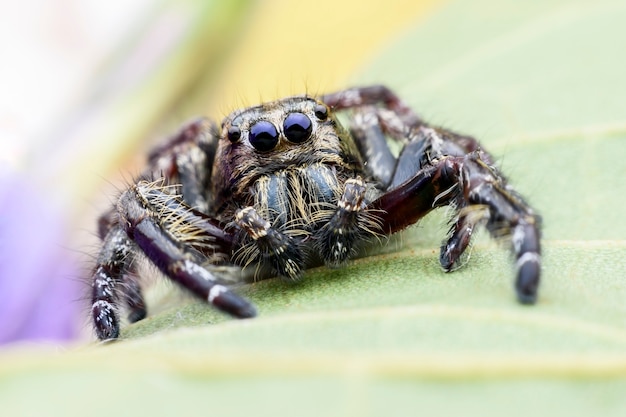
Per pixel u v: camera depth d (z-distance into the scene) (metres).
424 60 0.09
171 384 0.05
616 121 0.07
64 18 0.09
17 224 0.08
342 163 0.07
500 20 0.09
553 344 0.06
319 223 0.07
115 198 0.07
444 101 0.08
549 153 0.07
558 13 0.08
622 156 0.07
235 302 0.06
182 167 0.07
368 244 0.07
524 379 0.05
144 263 0.06
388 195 0.07
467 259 0.06
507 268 0.06
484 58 0.08
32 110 0.08
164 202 0.07
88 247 0.07
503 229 0.06
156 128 0.09
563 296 0.06
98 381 0.05
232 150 0.07
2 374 0.05
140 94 0.08
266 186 0.07
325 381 0.05
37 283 0.08
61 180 0.08
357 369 0.05
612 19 0.08
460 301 0.06
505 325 0.06
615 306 0.06
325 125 0.07
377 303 0.06
